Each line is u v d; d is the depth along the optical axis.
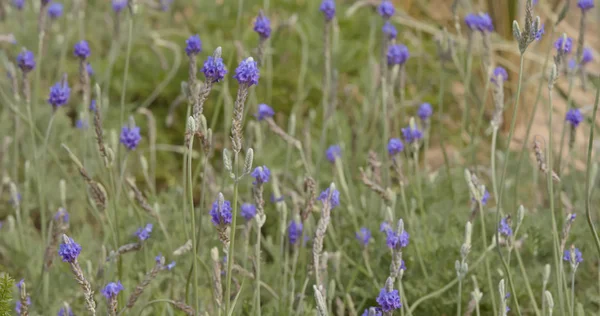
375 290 4.42
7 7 7.71
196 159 6.94
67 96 4.04
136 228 4.86
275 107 7.27
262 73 7.37
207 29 8.09
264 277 4.69
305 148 5.26
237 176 2.88
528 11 3.16
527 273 4.48
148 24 8.15
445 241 4.61
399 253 3.22
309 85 7.25
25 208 5.22
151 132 5.70
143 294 4.30
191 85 3.76
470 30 5.39
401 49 5.05
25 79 4.45
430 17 8.65
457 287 4.35
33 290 4.52
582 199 5.12
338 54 7.67
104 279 3.83
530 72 7.66
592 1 4.37
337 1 8.62
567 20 9.22
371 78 6.35
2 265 4.96
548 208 5.28
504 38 7.55
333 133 6.65
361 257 4.76
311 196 3.64
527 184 5.91
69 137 6.42
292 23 6.90
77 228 5.28
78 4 7.30
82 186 5.67
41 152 5.09
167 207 5.23
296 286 4.57
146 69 7.42
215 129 7.06
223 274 3.87
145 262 4.23
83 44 4.43
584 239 4.66
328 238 4.92
